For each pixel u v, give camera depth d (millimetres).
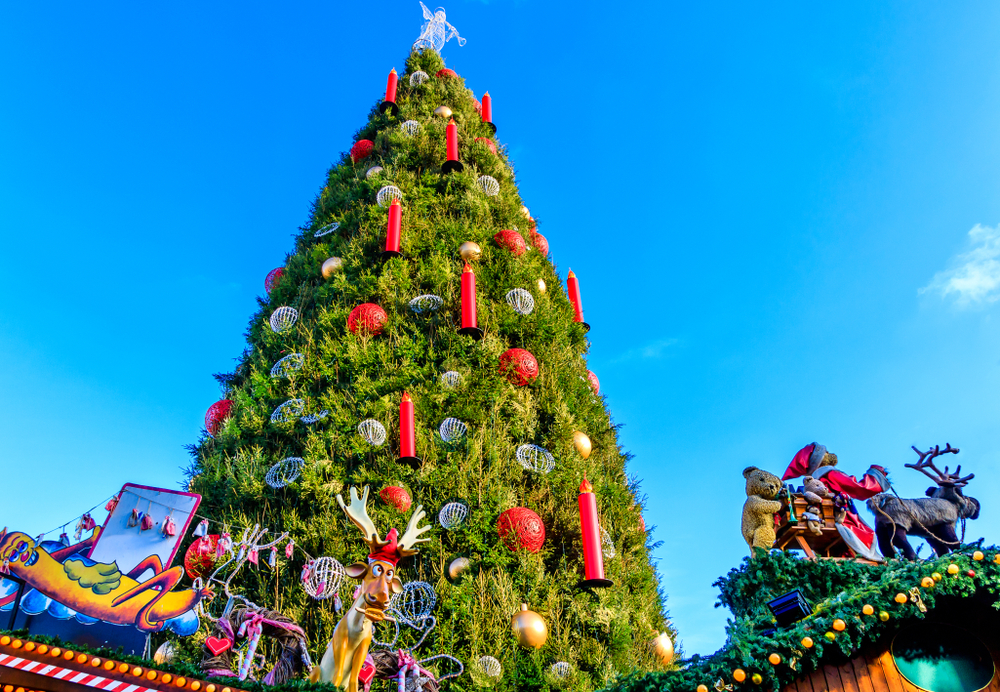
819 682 9234
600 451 23516
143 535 13648
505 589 16875
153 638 14414
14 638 8469
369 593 10859
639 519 21266
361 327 23031
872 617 9141
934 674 9125
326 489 18609
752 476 12695
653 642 18016
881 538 12477
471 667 15367
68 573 11836
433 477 19031
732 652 9125
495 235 27031
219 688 8812
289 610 16578
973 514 12539
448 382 21516
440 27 40781
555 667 15797
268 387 22359
